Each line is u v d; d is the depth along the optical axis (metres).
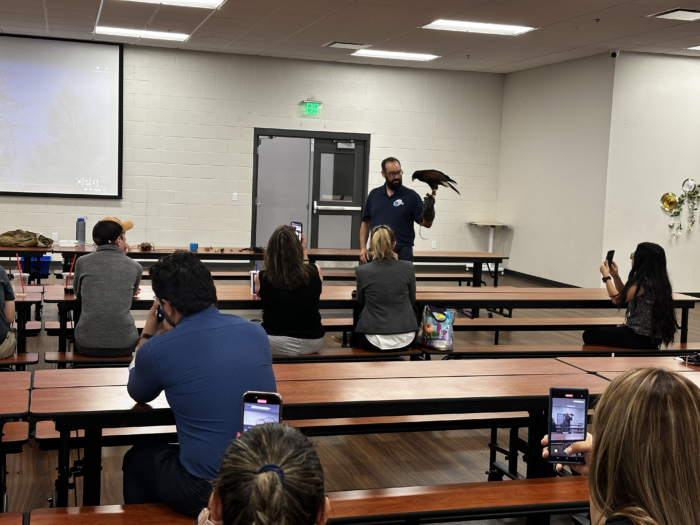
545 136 10.48
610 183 9.19
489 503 2.37
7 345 3.84
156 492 2.22
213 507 1.05
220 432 2.13
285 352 4.11
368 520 2.23
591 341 5.04
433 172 6.06
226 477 0.99
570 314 8.51
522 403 2.70
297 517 0.95
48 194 9.87
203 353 2.17
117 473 3.49
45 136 9.78
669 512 1.00
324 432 3.20
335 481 3.50
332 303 4.84
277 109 10.66
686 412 1.03
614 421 1.06
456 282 10.60
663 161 9.34
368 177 11.24
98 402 2.38
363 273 4.38
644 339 4.83
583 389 2.13
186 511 2.15
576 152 9.78
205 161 10.46
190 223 10.52
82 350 4.09
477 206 11.72
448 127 11.44
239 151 10.58
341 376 2.91
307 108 10.73
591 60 9.44
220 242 10.68
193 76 10.24
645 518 0.99
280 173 11.00
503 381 2.91
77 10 7.71
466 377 2.96
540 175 10.60
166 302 2.25
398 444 4.07
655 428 1.02
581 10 6.85
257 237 11.05
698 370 3.28
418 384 2.81
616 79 9.04
